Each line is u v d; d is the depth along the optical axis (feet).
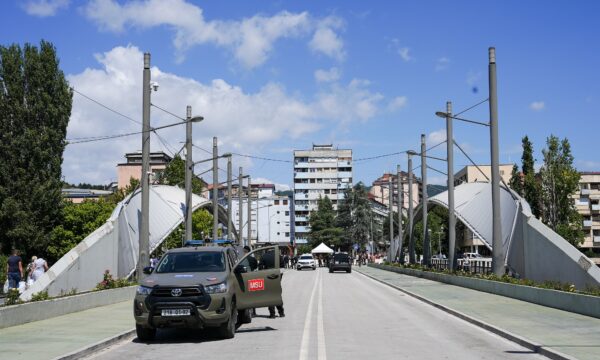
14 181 136.77
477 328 49.44
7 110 137.18
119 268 101.81
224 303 42.24
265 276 48.91
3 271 105.09
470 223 141.08
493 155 90.38
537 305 65.41
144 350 39.01
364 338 43.39
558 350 35.32
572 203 179.42
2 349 37.01
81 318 55.93
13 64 137.90
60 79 142.20
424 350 37.63
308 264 224.74
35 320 53.01
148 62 87.30
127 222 109.09
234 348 38.88
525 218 99.50
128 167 375.86
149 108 87.51
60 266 75.05
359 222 371.97
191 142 115.44
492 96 90.17
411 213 180.04
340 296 87.97
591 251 272.92
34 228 136.36
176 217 135.23
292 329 49.03
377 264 236.43
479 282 90.89
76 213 159.53
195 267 45.80
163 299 41.52
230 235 177.58
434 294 84.94
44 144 138.41
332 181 469.98
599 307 51.44
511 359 34.42
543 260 89.86
